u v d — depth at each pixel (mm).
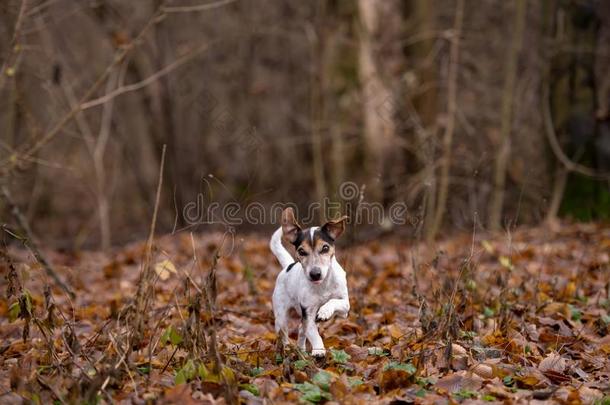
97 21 20250
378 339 7891
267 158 23047
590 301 9430
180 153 23438
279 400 5777
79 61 21938
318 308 7090
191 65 22734
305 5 23844
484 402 5727
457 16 15883
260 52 24391
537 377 6332
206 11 23406
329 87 18016
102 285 12070
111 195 21750
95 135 21953
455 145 18406
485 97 19281
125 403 5734
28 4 12664
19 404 5711
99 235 21203
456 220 16703
